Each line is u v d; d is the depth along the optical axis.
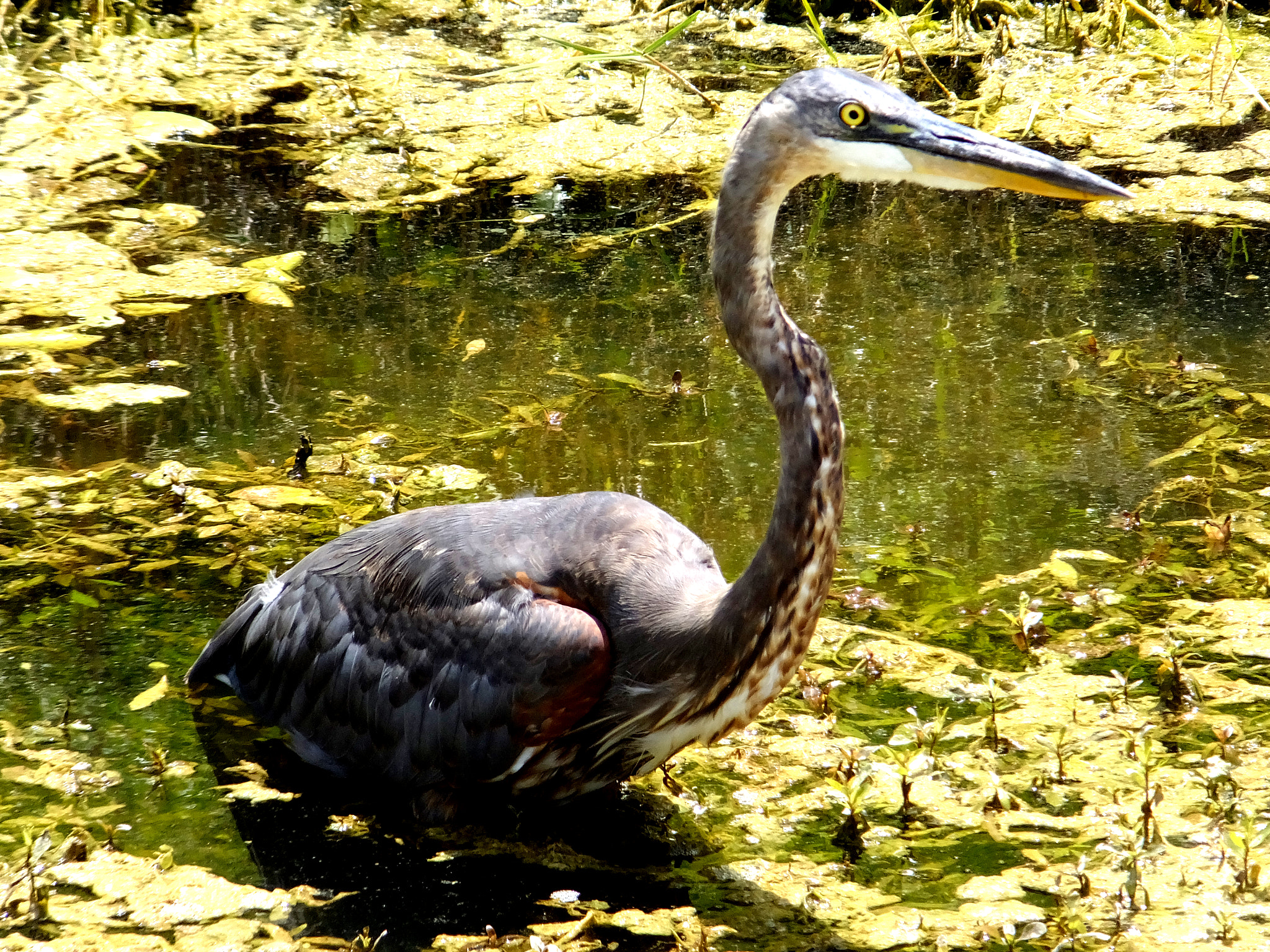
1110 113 17.98
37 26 20.80
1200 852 7.29
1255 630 9.16
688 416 11.98
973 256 14.76
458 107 18.84
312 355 12.94
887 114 7.32
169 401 12.19
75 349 12.91
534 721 7.54
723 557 9.94
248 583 9.83
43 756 8.23
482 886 7.34
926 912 6.95
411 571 7.96
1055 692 8.66
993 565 10.02
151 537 10.34
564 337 13.30
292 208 15.95
